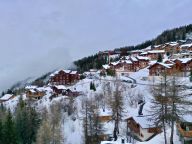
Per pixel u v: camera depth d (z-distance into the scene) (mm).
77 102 117875
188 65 125438
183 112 55719
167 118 53375
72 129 95188
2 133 70000
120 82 121125
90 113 80062
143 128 69875
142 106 87062
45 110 104312
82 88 144375
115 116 75375
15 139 71812
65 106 113625
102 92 114562
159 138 63062
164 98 53094
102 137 74750
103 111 92500
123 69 163500
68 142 87625
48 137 77062
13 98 184750
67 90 144125
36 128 94688
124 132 79312
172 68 125750
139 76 142625
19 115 95625
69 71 184250
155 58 191250
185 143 56094
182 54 171875
